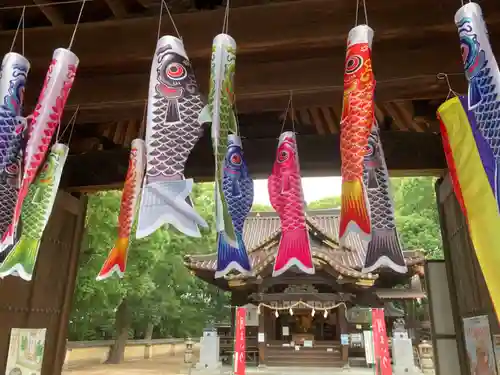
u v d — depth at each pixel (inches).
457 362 142.4
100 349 705.6
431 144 144.1
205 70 112.1
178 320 919.7
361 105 77.4
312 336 588.1
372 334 440.8
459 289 138.8
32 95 116.7
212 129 73.4
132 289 473.1
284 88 115.2
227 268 114.2
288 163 114.3
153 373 519.8
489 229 71.9
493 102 67.2
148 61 107.3
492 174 74.2
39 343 143.0
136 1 109.4
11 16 114.5
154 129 78.2
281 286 565.6
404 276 501.7
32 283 141.7
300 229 108.0
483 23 70.9
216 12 103.7
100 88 122.1
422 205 557.6
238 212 116.0
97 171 159.2
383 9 99.3
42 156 81.3
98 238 345.7
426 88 112.3
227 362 576.1
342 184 78.6
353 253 539.5
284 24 100.9
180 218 71.2
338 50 112.6
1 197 87.5
